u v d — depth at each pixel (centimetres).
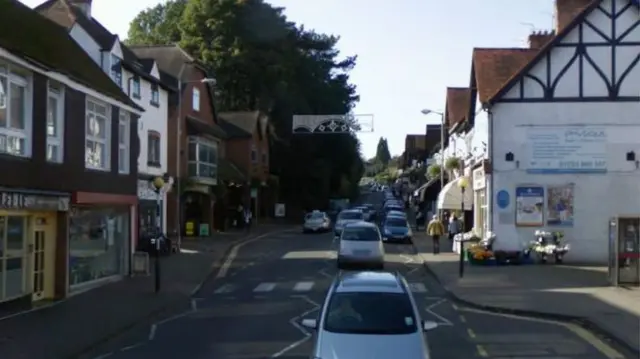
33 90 1933
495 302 2127
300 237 5275
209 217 5169
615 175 3212
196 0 7100
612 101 3225
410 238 4481
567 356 1412
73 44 2678
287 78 7338
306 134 7631
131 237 2856
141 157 3681
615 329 1645
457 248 3791
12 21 2205
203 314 2044
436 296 2383
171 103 4428
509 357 1398
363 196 13350
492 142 3266
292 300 2298
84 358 1443
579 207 3225
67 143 2156
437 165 5609
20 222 1975
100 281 2561
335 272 3084
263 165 7212
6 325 1733
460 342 1556
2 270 1864
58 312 1950
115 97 2544
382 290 1180
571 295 2245
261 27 7150
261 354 1435
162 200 3978
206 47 6994
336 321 1114
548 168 3238
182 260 3469
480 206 3622
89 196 2292
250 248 4319
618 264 2453
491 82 3500
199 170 4806
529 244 3234
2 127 1781
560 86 3241
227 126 6731
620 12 3219
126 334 1728
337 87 7938
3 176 1755
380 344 1043
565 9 3622
